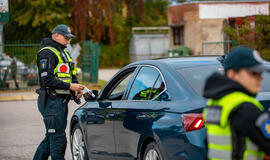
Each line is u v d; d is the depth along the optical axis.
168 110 6.66
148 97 7.39
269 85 6.67
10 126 16.11
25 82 28.89
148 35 60.03
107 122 8.33
